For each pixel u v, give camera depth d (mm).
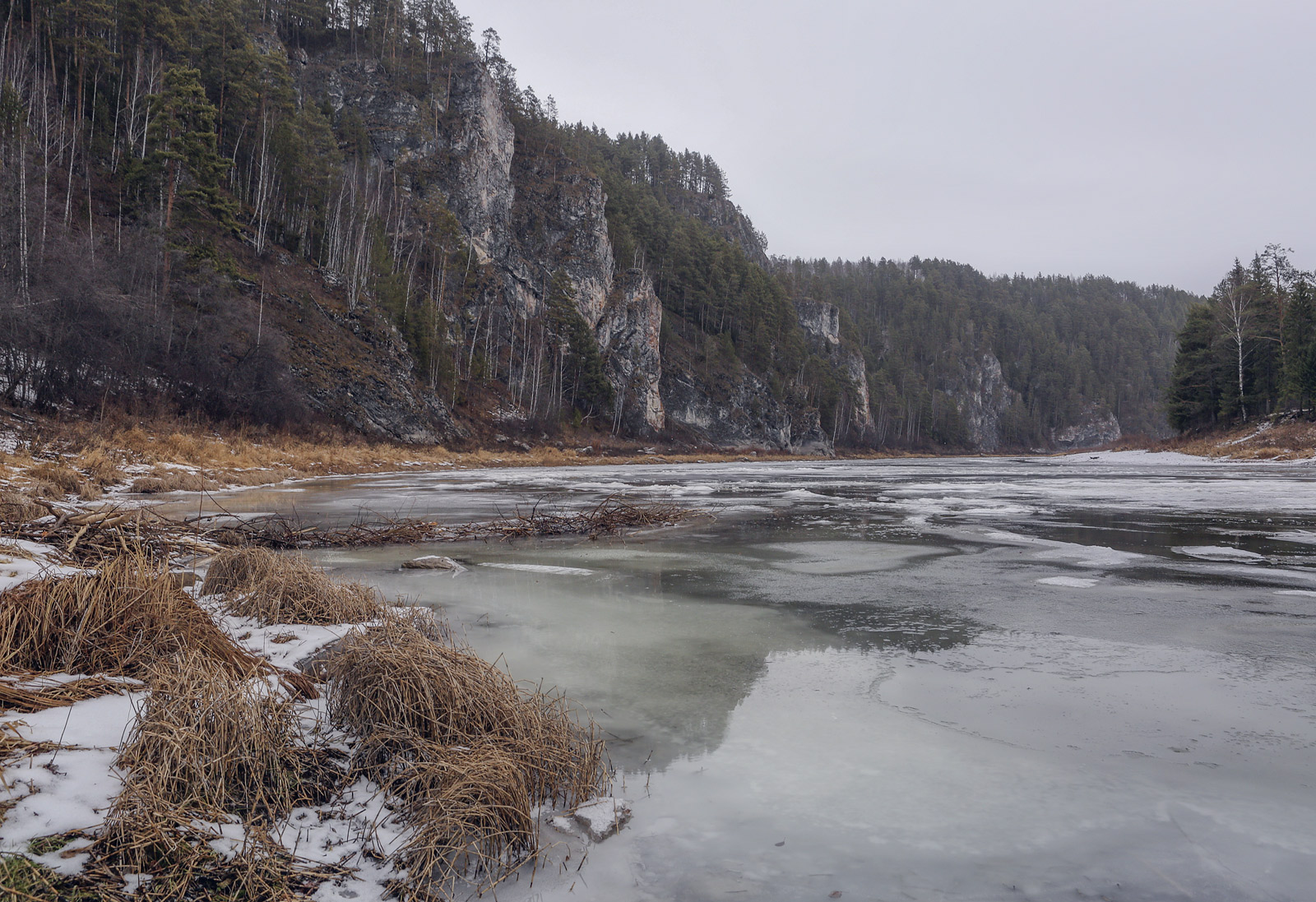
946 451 148250
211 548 9234
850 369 140000
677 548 11359
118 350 30172
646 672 5137
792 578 8758
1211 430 61250
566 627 6406
